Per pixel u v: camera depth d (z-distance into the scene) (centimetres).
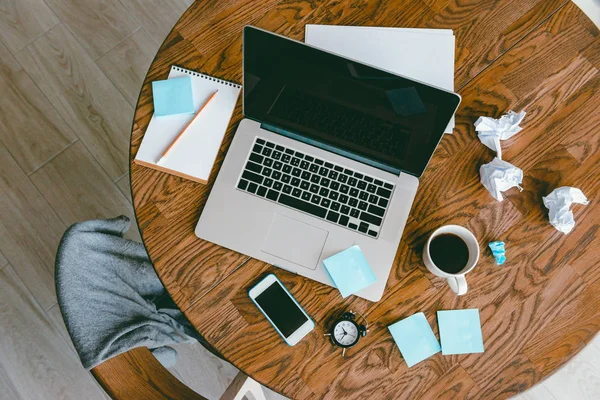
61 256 78
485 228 87
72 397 141
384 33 93
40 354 143
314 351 81
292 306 82
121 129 157
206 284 83
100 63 160
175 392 74
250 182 85
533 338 83
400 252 85
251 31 69
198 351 145
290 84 77
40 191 151
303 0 94
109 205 152
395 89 72
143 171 86
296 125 84
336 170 85
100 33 162
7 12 161
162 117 87
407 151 81
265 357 81
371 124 79
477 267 85
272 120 85
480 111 91
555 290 85
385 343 82
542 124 91
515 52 94
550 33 95
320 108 80
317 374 81
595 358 149
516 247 86
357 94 74
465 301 84
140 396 72
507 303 84
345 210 84
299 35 92
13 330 143
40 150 153
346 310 83
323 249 83
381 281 83
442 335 82
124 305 85
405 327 82
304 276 83
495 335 83
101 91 158
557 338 83
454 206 87
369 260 83
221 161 87
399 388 81
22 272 147
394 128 78
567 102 92
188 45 91
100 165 154
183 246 84
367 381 81
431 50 92
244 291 83
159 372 75
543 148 90
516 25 95
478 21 94
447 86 91
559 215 85
